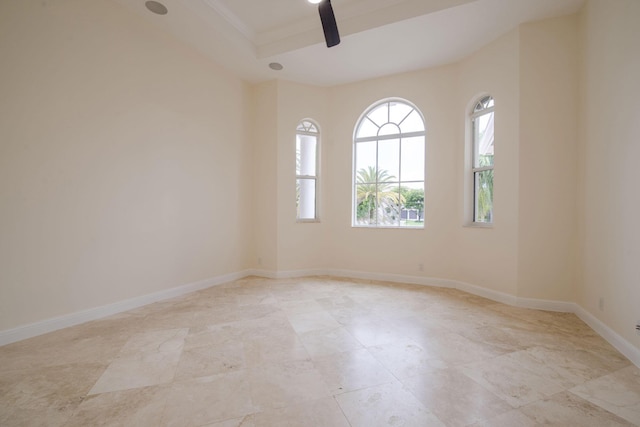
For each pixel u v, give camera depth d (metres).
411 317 3.00
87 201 2.84
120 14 3.08
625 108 2.26
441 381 1.86
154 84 3.43
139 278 3.31
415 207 4.56
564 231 3.13
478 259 3.83
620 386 1.82
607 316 2.49
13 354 2.17
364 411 1.58
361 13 3.38
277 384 1.82
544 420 1.51
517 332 2.63
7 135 2.33
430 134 4.31
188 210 3.88
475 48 3.77
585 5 2.90
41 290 2.54
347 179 4.86
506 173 3.45
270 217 4.79
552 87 3.15
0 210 2.30
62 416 1.52
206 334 2.56
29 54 2.43
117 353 2.21
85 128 2.81
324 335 2.55
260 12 3.50
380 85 4.62
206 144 4.12
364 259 4.74
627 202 2.23
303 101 4.86
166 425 1.46
